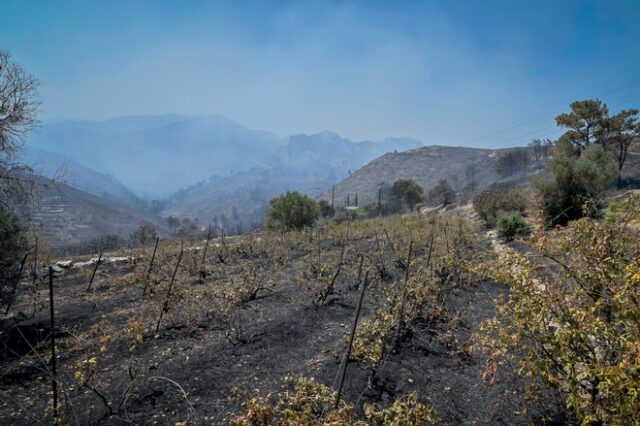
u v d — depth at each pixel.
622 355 2.79
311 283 8.57
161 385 4.42
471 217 22.67
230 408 3.96
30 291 8.44
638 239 3.24
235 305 7.10
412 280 6.25
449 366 4.78
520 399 3.95
